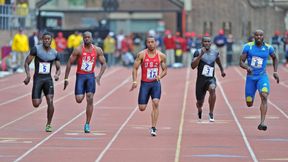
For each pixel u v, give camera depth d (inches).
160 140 1471.5
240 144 1416.1
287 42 4183.1
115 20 6727.4
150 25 6737.2
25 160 1229.7
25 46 3567.9
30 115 1929.1
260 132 1605.6
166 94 2568.9
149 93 1546.5
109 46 4315.9
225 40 4104.3
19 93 2561.5
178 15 5191.9
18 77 3260.3
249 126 1713.8
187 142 1441.9
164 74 1540.4
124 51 4377.5
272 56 1563.7
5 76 3314.5
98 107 2145.7
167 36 4229.8
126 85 2950.3
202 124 1747.0
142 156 1269.7
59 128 1664.6
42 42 1578.5
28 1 4680.1
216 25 5497.1
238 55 4697.3
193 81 3132.4
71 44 4234.7
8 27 3860.7
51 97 1587.1
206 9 5551.2
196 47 4330.7
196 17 5595.5
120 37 4601.4
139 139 1485.0
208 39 1728.6
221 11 5452.8
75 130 1631.4
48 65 1576.0
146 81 1536.7
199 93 1770.4
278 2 5027.1
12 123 1758.1
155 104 1530.5
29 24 4261.8
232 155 1279.5
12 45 3548.2
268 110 2074.3
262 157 1259.8
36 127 1684.3
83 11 5861.2
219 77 3371.1
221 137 1519.4
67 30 4638.3
